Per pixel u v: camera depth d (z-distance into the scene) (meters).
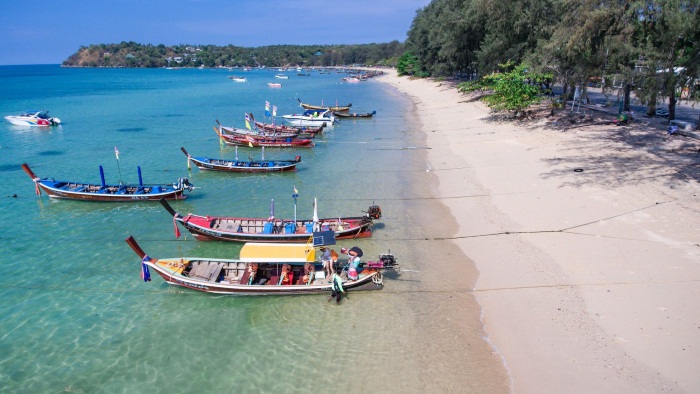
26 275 20.66
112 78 189.62
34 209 28.92
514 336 15.68
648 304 16.31
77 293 19.30
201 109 77.62
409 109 77.19
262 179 35.53
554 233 22.59
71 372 14.77
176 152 44.69
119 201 29.80
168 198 30.16
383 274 20.42
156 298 18.97
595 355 14.31
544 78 50.22
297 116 62.69
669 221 22.48
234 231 23.67
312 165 39.78
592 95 65.62
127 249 23.39
